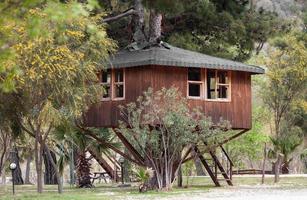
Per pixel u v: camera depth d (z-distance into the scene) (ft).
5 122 106.93
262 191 111.24
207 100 123.03
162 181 117.91
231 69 123.85
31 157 203.21
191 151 125.49
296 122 223.71
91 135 129.29
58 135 124.57
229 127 120.37
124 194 104.83
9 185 171.63
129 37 155.74
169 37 156.04
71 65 96.43
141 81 118.11
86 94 105.29
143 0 89.92
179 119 112.78
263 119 195.52
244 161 233.35
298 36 211.00
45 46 91.86
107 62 117.70
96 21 106.52
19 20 28.60
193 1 145.28
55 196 96.43
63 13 26.81
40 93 97.25
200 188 123.24
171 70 119.65
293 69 162.50
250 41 157.07
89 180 137.08
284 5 338.54
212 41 158.20
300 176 176.04
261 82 175.42
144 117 112.88
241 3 159.02
